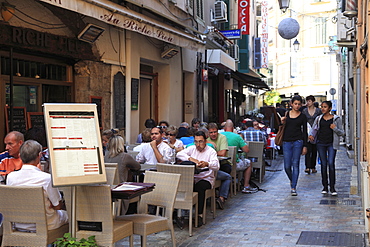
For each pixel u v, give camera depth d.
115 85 13.31
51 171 4.89
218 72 25.02
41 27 10.26
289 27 15.87
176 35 13.51
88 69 12.02
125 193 5.69
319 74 55.09
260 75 35.25
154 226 6.33
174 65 17.88
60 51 10.77
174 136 10.41
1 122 9.51
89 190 5.59
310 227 8.31
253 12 35.72
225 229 8.33
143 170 8.71
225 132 11.91
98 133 5.27
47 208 5.69
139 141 13.44
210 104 27.39
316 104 16.05
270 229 8.25
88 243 5.34
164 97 17.50
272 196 11.26
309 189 12.09
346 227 8.26
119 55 13.58
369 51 7.21
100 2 9.33
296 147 11.17
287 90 60.03
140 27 11.27
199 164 8.62
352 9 11.04
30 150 5.75
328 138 11.10
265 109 24.19
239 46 28.56
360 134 10.87
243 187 12.41
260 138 14.41
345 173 14.74
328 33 53.84
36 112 10.55
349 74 22.48
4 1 9.16
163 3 15.89
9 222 5.65
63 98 11.66
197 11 20.11
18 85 10.16
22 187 5.51
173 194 6.68
